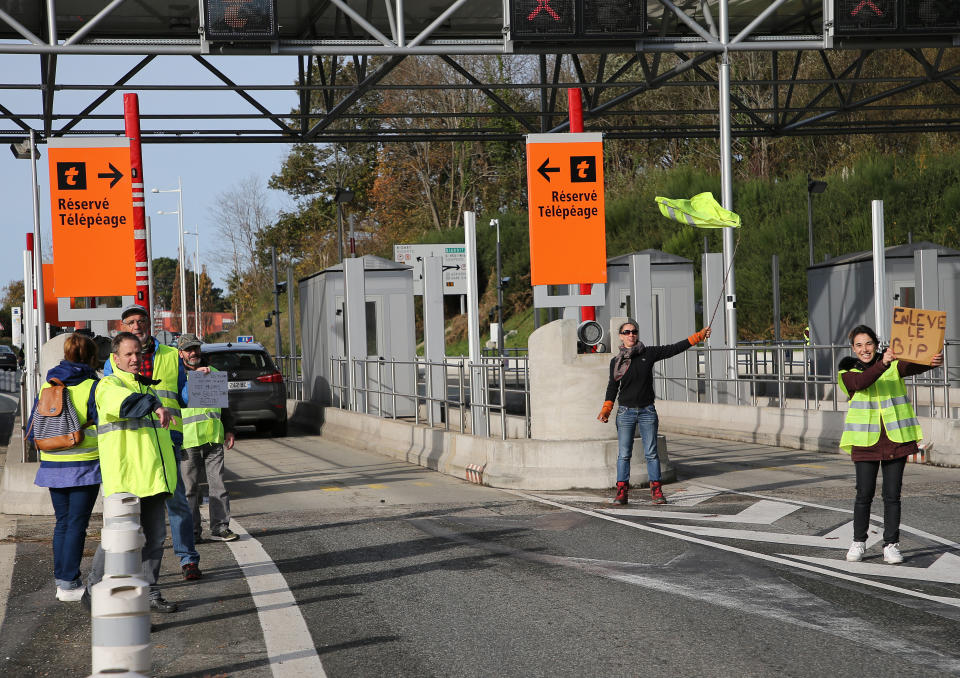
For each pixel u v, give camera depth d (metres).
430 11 26.67
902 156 57.81
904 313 9.84
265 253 111.81
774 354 32.62
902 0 22.61
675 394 28.53
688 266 28.64
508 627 8.09
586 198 18.91
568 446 16.19
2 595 9.66
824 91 32.62
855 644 7.41
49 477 9.16
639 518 13.12
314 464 20.56
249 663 7.30
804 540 11.42
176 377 10.06
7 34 26.62
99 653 5.83
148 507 8.83
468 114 31.16
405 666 7.16
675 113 32.72
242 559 11.09
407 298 27.59
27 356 23.66
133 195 17.69
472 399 19.03
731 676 6.76
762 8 28.80
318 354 29.92
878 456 10.12
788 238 53.16
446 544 11.62
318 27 28.14
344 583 9.79
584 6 21.92
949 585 9.20
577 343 17.08
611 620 8.22
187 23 26.06
